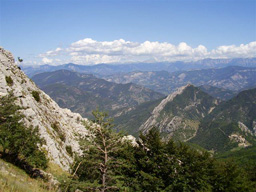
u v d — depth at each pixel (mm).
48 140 53406
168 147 43250
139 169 37875
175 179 38531
